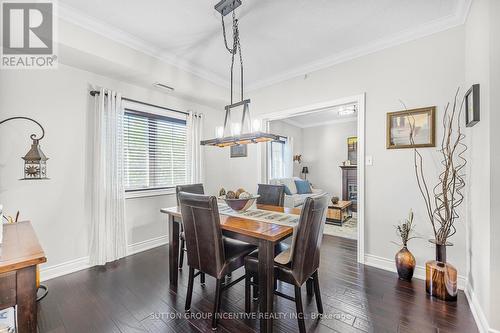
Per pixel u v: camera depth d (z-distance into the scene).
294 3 2.07
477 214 1.81
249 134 2.09
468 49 2.09
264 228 1.73
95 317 1.79
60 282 2.32
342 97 3.03
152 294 2.12
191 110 3.89
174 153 3.75
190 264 1.89
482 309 1.65
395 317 1.78
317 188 7.11
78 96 2.67
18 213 2.04
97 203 2.72
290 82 3.59
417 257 2.47
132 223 3.18
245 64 3.32
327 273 2.55
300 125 7.25
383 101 2.70
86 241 2.71
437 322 1.72
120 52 2.57
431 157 2.39
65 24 2.17
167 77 3.07
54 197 2.48
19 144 2.27
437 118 2.36
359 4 2.10
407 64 2.54
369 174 2.79
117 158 2.89
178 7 2.12
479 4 1.76
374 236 2.75
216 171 4.38
